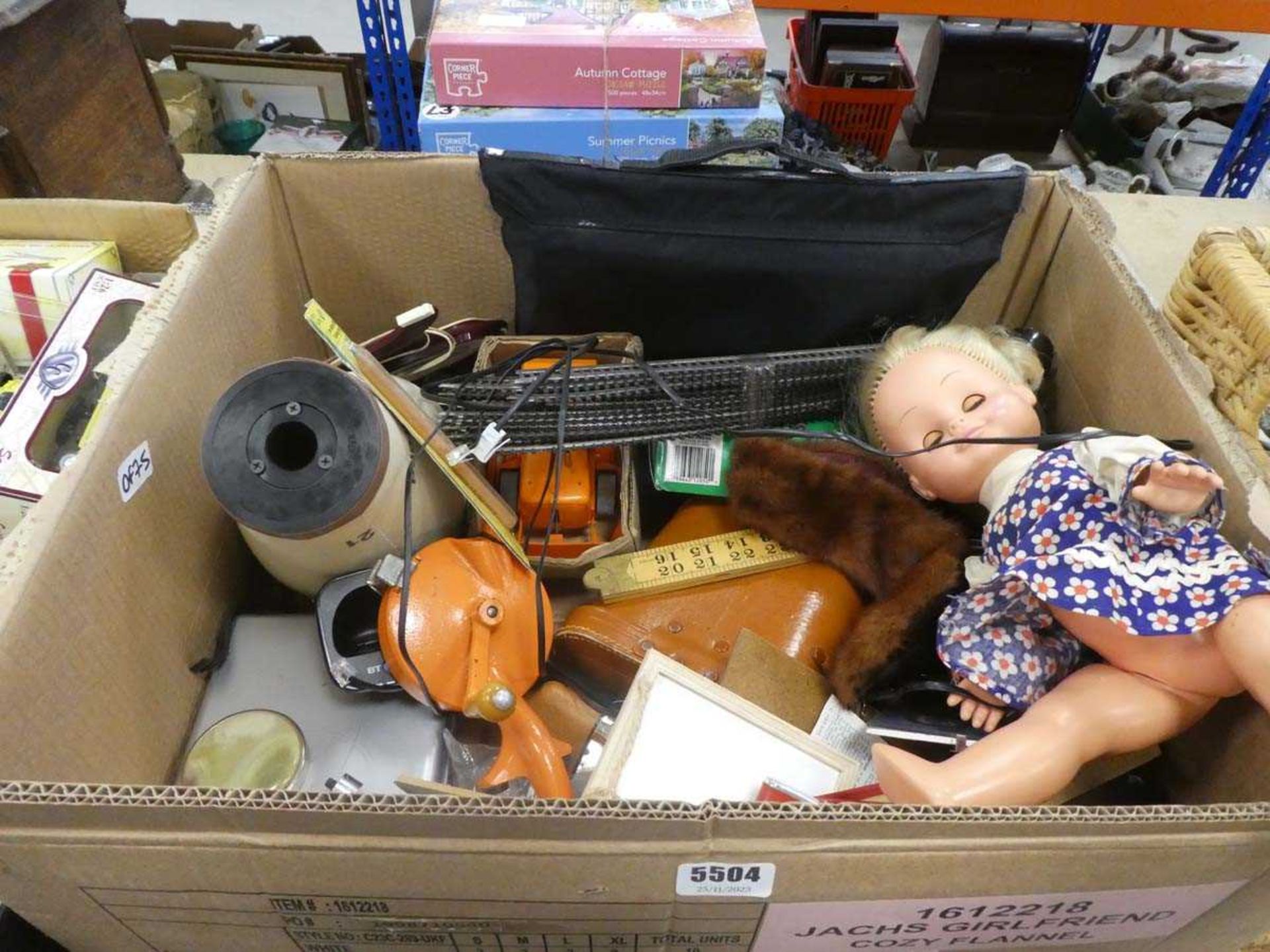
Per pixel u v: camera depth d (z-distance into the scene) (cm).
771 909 47
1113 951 58
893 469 82
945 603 74
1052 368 90
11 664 49
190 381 71
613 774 63
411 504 68
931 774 57
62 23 91
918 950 54
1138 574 59
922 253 86
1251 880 48
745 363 87
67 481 56
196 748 68
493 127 102
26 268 80
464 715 72
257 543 68
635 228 85
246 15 235
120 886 44
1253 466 62
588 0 106
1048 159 171
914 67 217
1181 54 220
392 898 46
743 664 73
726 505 88
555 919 48
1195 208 119
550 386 82
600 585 80
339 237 92
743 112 105
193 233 86
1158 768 71
